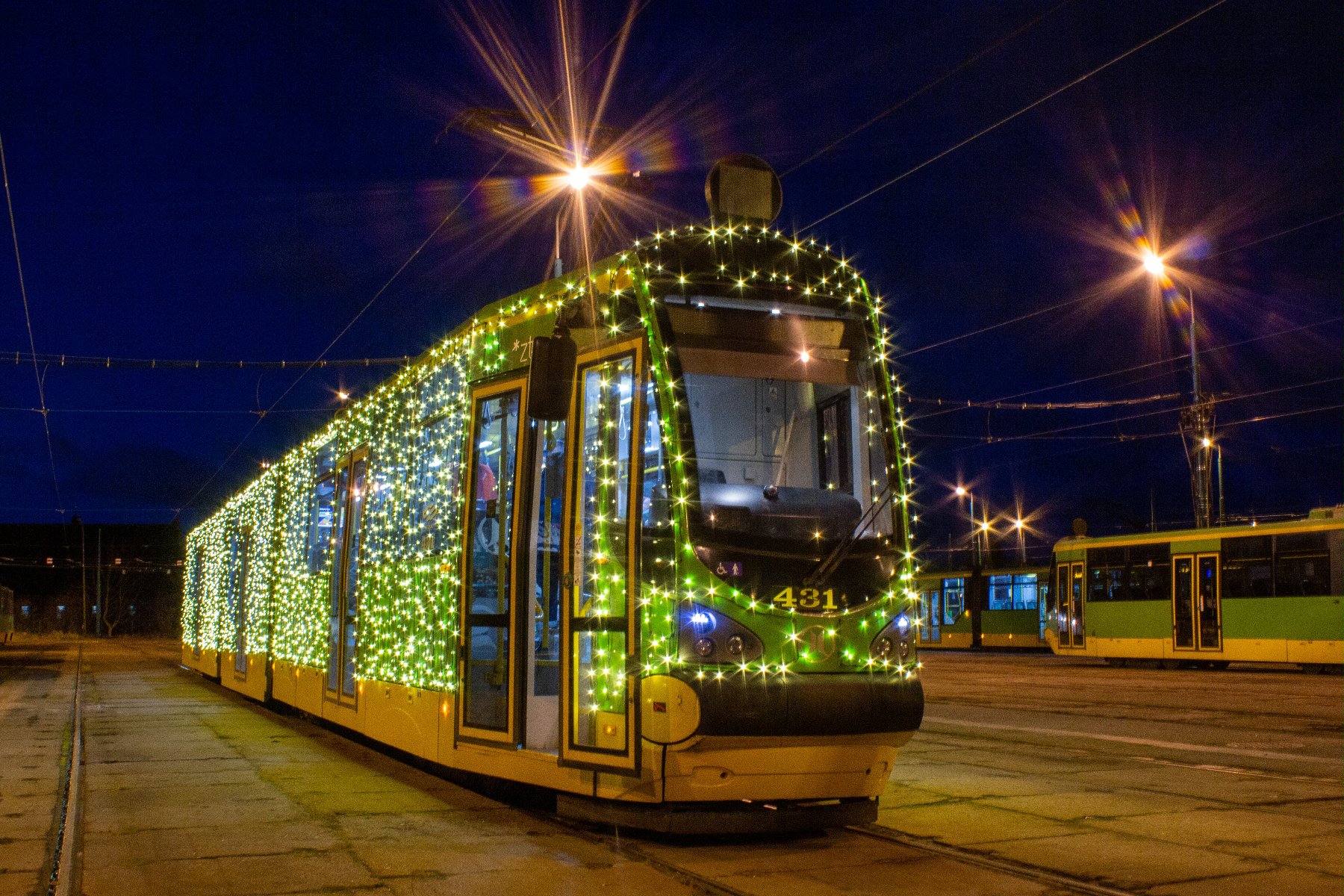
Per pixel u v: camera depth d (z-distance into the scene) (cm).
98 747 1130
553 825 716
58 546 8106
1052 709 1584
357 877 579
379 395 1062
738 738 611
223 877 580
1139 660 2880
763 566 639
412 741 868
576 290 745
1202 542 2638
